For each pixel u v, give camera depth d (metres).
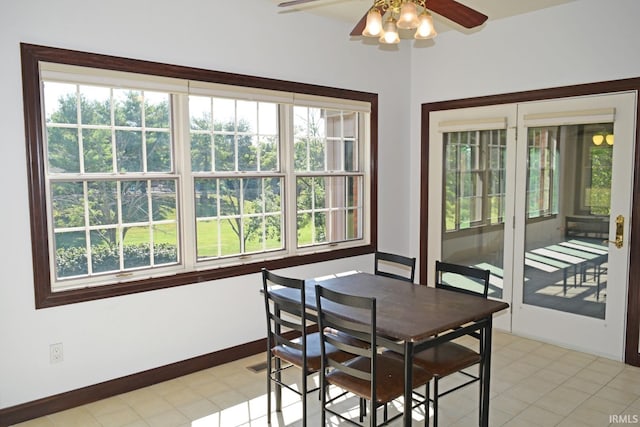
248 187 3.98
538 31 4.15
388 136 4.98
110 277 3.27
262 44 3.89
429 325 2.38
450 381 3.50
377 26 2.48
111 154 3.25
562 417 2.96
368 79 4.73
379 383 2.45
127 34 3.19
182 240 3.60
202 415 3.02
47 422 2.92
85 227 3.17
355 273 3.62
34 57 2.84
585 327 4.03
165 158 3.51
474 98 4.64
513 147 4.41
